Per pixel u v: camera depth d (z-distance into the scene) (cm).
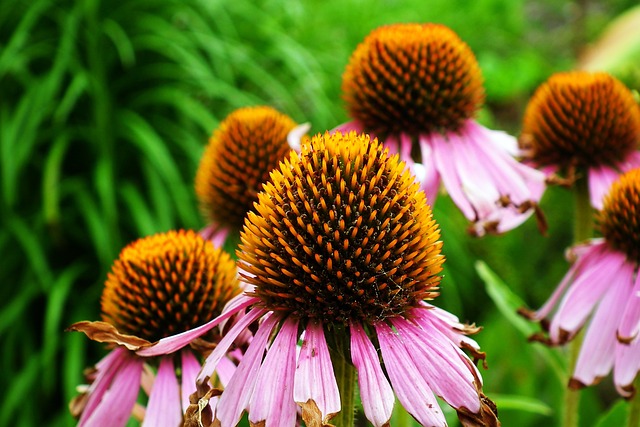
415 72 36
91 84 54
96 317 52
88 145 56
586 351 32
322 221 27
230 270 32
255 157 37
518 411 45
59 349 53
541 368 47
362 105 37
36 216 54
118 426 29
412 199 27
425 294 27
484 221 36
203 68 54
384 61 36
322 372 26
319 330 26
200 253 31
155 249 31
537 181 36
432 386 26
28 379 50
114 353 31
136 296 31
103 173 51
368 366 26
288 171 27
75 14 54
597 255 34
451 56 36
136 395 30
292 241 27
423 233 27
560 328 33
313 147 27
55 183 51
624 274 33
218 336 30
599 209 36
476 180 35
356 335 26
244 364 26
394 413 34
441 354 26
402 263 27
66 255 55
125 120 54
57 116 51
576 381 32
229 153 37
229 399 26
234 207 37
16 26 56
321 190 27
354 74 37
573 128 37
